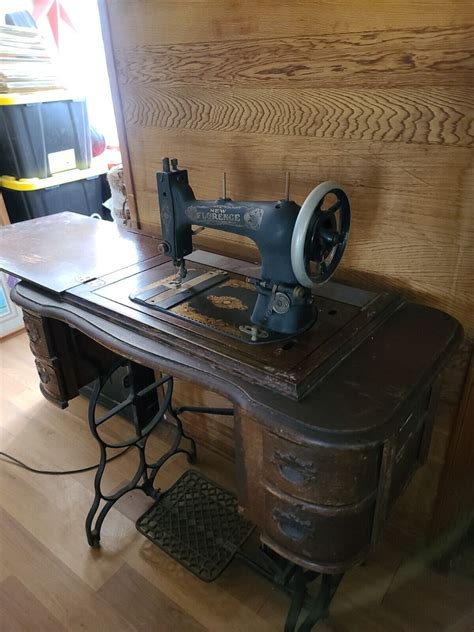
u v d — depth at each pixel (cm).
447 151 100
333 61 107
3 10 254
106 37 148
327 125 115
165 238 118
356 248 123
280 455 87
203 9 123
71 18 261
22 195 248
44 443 201
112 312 113
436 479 135
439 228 108
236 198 142
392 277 120
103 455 150
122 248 152
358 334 100
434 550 143
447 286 112
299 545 96
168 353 100
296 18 108
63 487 179
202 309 111
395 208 112
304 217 85
